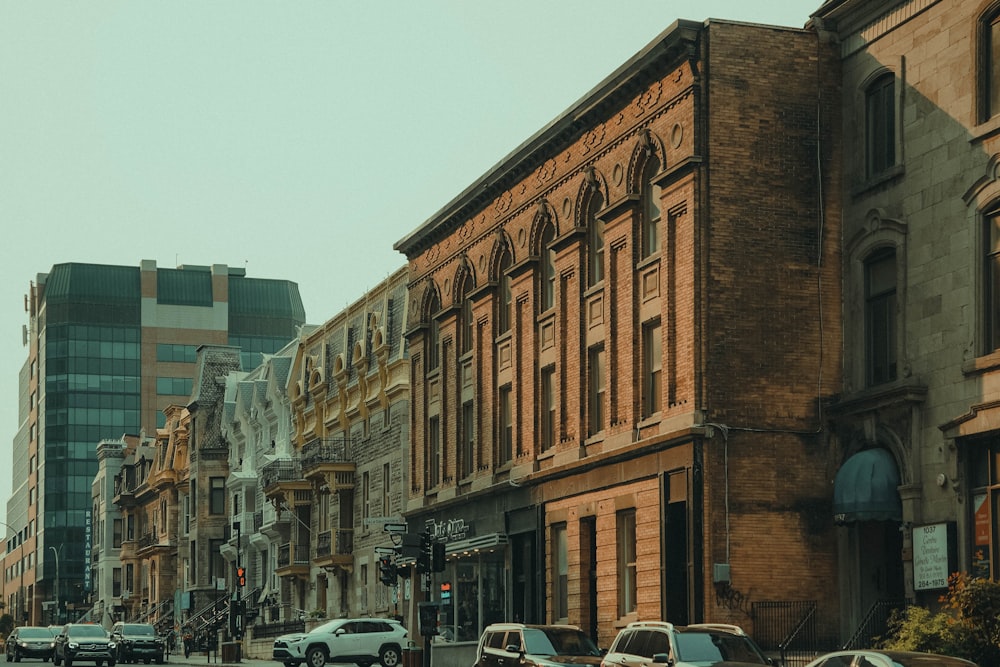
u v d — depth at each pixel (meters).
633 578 39.69
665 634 26.61
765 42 36.84
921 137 33.62
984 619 26.69
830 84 37.03
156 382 190.50
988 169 31.23
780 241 36.44
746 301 36.06
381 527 61.06
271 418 81.31
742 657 26.06
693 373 35.84
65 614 155.00
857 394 35.22
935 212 32.97
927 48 33.59
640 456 38.62
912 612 28.30
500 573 48.66
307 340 75.94
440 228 54.16
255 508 82.94
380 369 62.19
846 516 33.91
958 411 31.73
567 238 43.75
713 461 35.50
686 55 36.47
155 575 109.50
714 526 35.19
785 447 35.94
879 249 35.25
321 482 69.38
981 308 31.30
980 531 31.02
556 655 31.22
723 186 36.19
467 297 51.53
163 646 73.38
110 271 192.88
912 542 32.72
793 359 36.22
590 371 42.94
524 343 47.22
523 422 47.09
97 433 187.62
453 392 52.94
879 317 35.31
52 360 188.75
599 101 41.06
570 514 43.25
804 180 36.69
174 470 105.62
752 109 36.56
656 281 38.62
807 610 35.28
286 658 54.22
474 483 50.53
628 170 40.09
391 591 60.41
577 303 43.41
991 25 31.72
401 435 59.91
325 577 71.00
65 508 185.62
